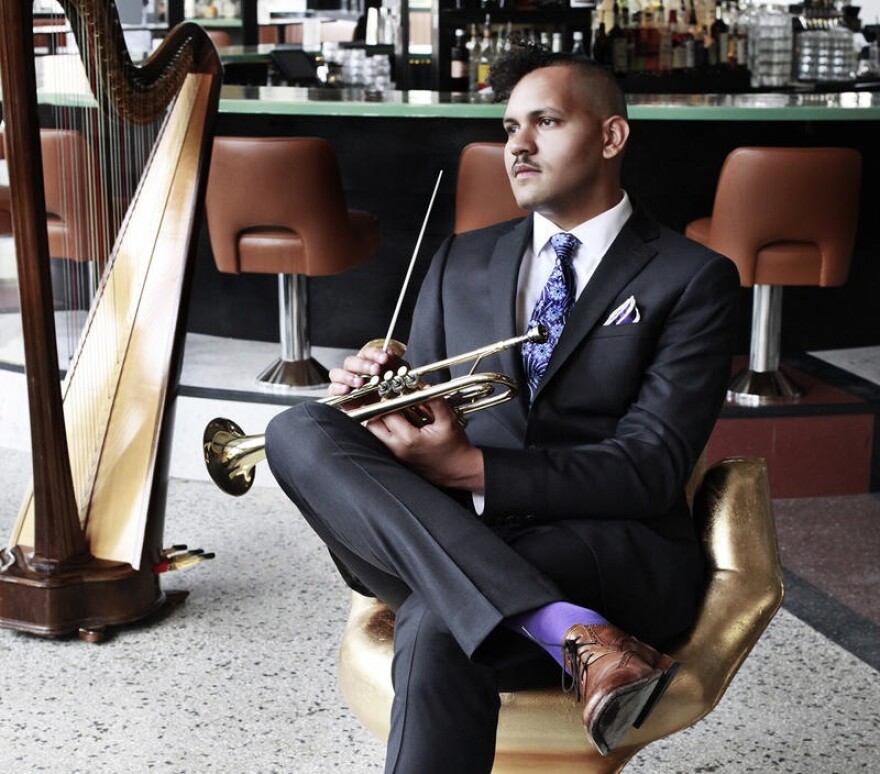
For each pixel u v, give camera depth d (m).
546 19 6.67
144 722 2.85
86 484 3.33
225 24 9.13
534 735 1.96
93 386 3.41
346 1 8.69
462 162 4.27
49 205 4.23
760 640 3.24
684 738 2.79
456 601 1.85
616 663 1.74
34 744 2.75
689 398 2.16
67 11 2.87
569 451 2.10
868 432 4.29
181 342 3.34
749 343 5.10
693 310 2.20
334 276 5.13
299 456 2.01
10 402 4.66
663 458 2.11
